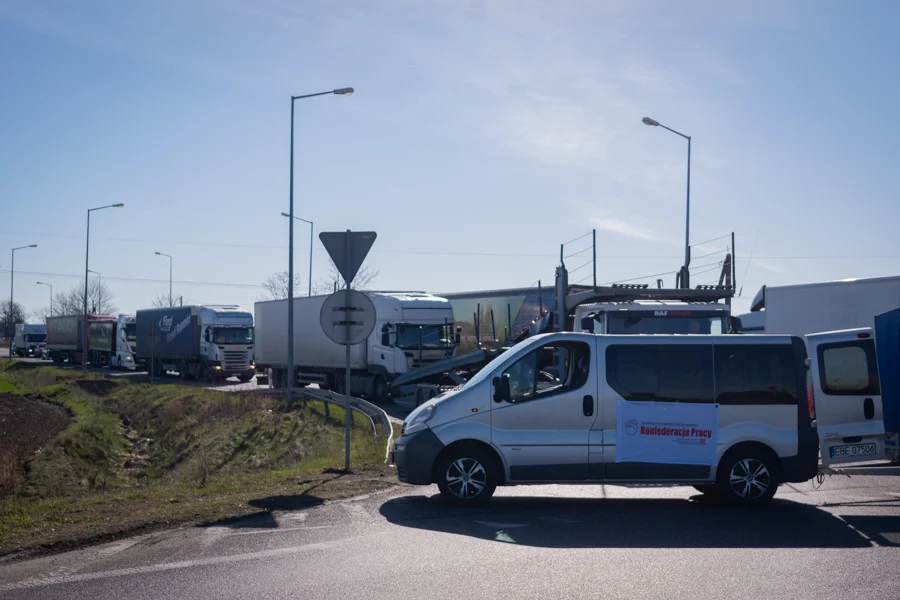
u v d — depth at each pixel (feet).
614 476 33.73
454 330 102.78
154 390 120.67
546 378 34.42
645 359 34.17
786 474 33.71
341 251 42.37
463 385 35.91
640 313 61.46
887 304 61.93
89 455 74.95
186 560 24.47
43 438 83.10
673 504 34.37
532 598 20.75
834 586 21.75
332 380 115.03
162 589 21.56
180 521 29.63
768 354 34.22
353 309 42.86
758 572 23.12
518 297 108.27
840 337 36.88
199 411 96.32
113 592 21.30
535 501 35.06
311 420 79.66
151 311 172.86
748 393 33.94
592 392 33.96
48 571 23.30
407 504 33.78
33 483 60.59
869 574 22.93
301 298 120.57
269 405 94.73
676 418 33.73
